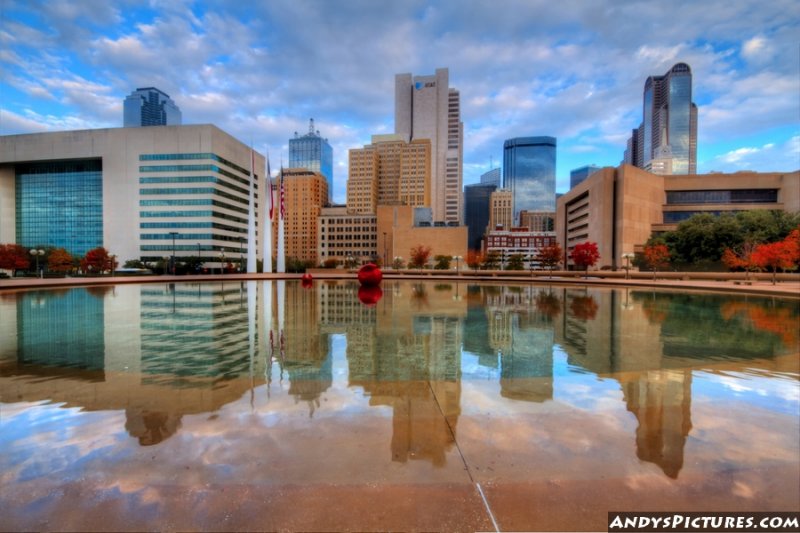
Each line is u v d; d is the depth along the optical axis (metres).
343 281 42.38
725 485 2.85
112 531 2.34
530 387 5.45
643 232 71.00
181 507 2.56
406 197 132.50
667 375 6.16
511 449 3.40
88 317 13.16
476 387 5.45
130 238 88.31
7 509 2.54
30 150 90.19
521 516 2.49
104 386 5.50
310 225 128.75
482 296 22.27
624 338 9.62
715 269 50.91
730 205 72.62
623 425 3.97
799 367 6.70
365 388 5.38
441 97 177.75
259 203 109.31
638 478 2.93
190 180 87.19
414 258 69.00
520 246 131.00
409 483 2.85
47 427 3.91
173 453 3.31
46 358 7.29
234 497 2.68
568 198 94.44
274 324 11.72
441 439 3.61
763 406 4.59
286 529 2.36
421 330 10.70
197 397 4.95
